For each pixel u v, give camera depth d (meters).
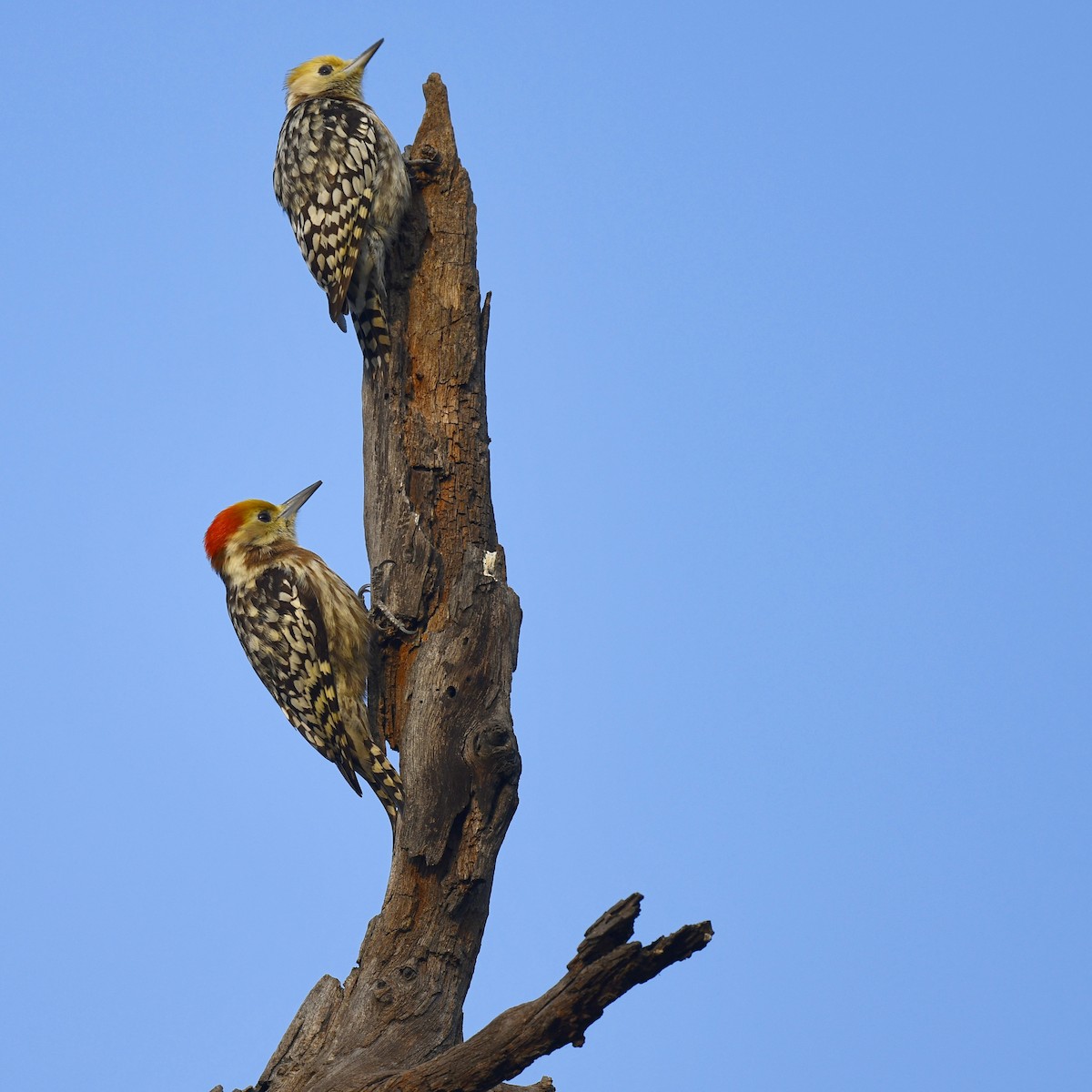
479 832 10.98
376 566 12.23
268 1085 10.26
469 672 11.45
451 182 12.95
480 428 12.53
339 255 12.87
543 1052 8.90
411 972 10.71
